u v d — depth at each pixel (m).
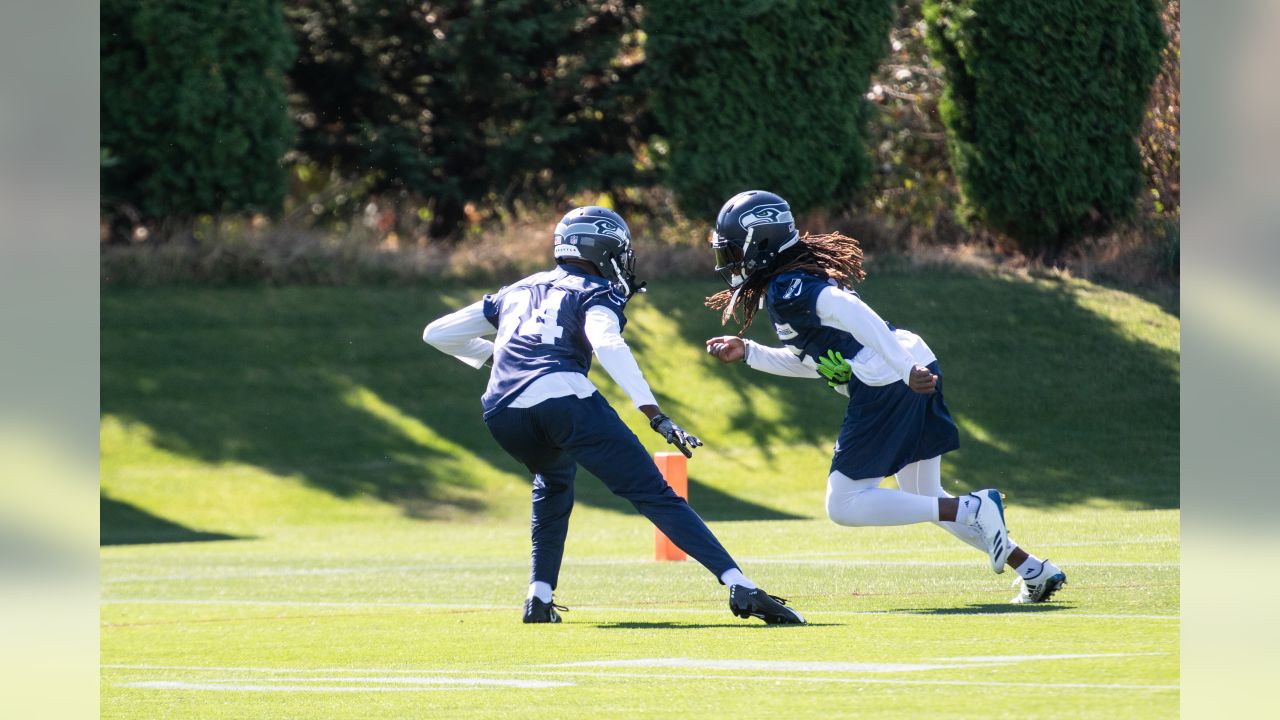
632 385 18.95
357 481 53.88
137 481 53.34
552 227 71.69
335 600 25.03
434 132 75.56
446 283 69.00
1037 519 41.91
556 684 13.30
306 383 60.59
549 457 19.97
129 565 35.28
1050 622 17.42
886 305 64.38
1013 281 67.06
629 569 30.38
